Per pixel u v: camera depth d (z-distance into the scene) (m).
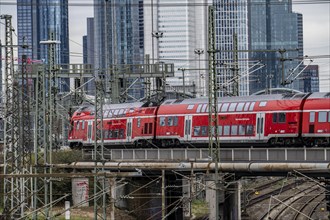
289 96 198.62
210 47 175.25
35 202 177.12
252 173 183.75
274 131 197.50
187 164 185.12
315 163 172.38
